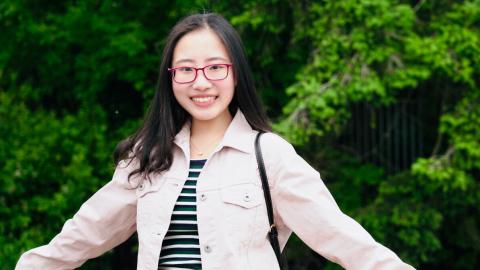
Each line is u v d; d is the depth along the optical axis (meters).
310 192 2.31
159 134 2.46
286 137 6.29
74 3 7.73
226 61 2.42
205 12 2.59
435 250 7.50
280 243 2.43
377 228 6.99
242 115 2.50
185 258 2.33
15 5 7.46
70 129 7.32
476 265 8.14
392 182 7.07
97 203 2.54
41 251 2.58
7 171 6.98
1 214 7.04
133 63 7.33
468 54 6.57
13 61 7.90
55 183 7.33
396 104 7.93
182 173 2.41
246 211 2.32
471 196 7.00
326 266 7.22
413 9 6.83
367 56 6.42
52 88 7.92
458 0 6.98
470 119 6.73
